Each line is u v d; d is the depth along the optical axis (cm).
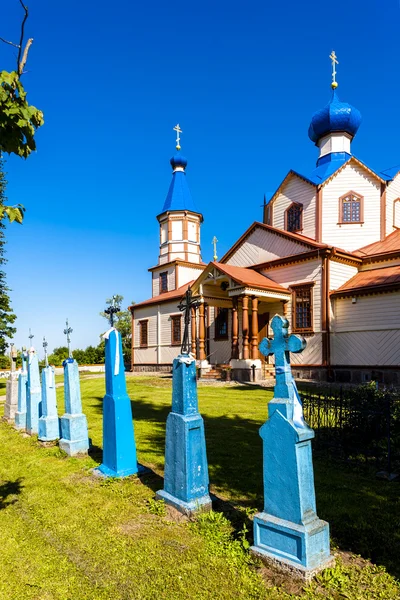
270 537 377
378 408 685
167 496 510
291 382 385
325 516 470
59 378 3073
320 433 776
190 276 3541
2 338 2689
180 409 506
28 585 361
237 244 2592
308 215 2392
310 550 352
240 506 502
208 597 337
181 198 3616
